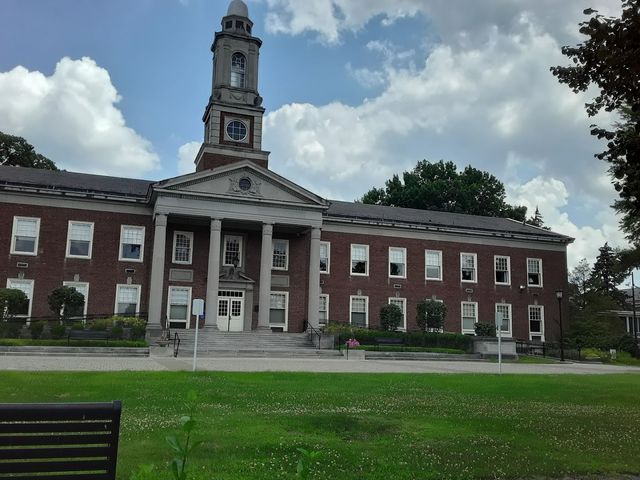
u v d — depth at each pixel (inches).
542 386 744.3
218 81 1737.2
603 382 840.3
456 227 1895.9
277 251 1685.5
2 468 175.3
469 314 1878.7
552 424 436.5
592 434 400.8
